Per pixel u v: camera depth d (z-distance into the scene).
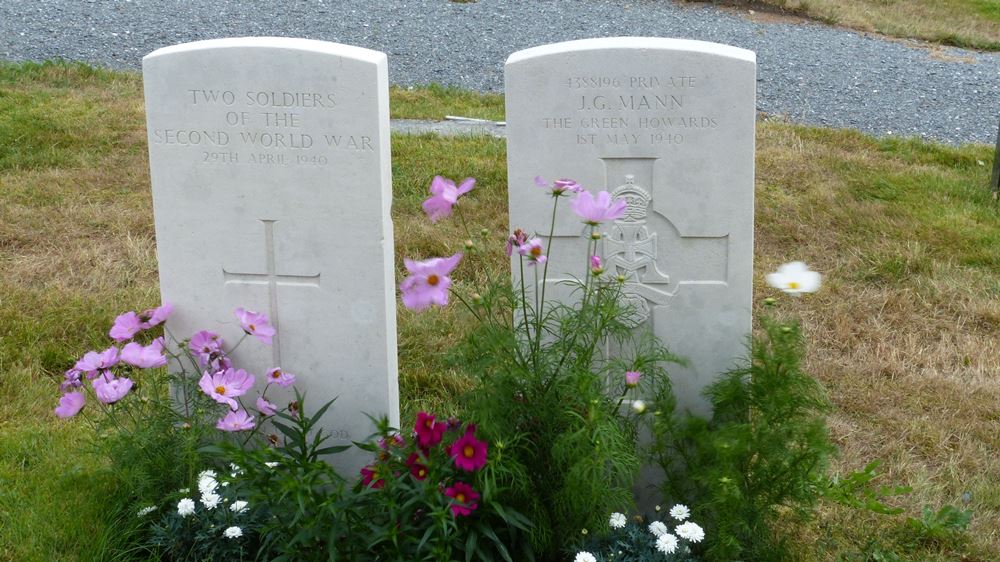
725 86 3.65
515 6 14.78
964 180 7.76
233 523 3.44
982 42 14.51
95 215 6.58
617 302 3.85
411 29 13.24
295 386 4.02
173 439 3.69
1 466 3.99
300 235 3.84
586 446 3.19
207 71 3.71
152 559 3.44
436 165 7.58
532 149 3.81
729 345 3.92
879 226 6.78
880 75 12.23
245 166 3.79
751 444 3.42
